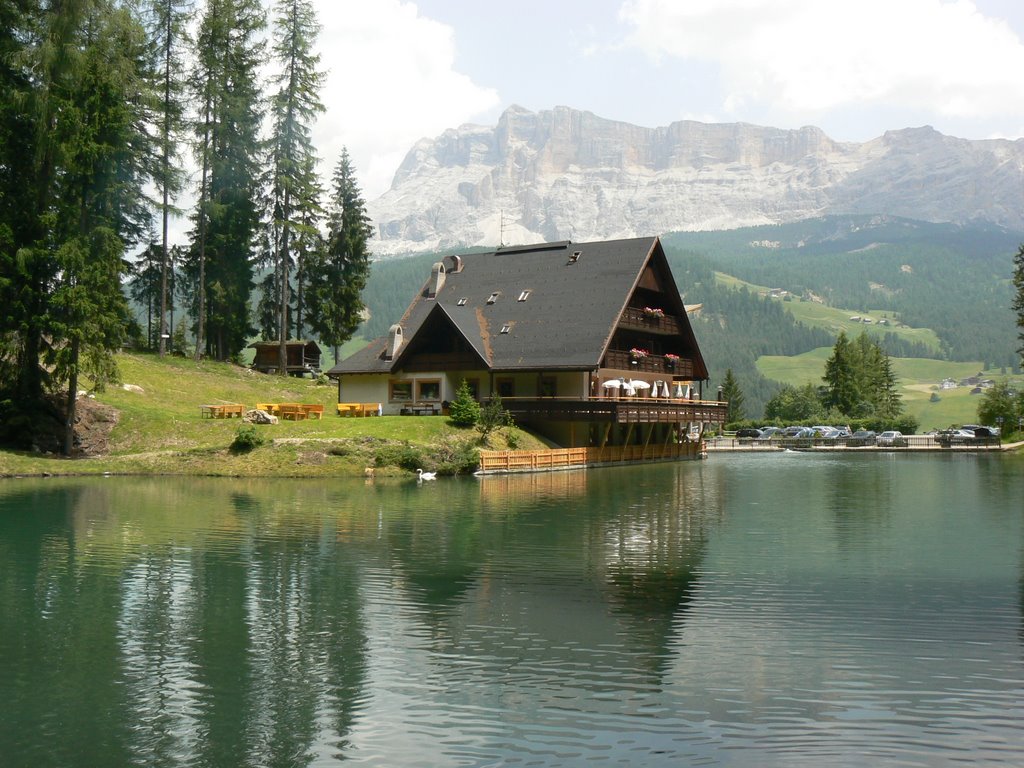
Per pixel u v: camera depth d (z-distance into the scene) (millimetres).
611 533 29547
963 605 19844
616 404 56656
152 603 19906
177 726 13398
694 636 17500
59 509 34125
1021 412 107625
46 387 52438
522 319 65688
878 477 55188
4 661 16047
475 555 25469
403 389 65000
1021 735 12992
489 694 14531
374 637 17438
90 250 48500
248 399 66812
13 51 49062
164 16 68875
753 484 49000
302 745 12758
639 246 68375
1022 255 105125
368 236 91375
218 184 75500
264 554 25406
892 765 12125
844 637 17406
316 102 77438
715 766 12078
